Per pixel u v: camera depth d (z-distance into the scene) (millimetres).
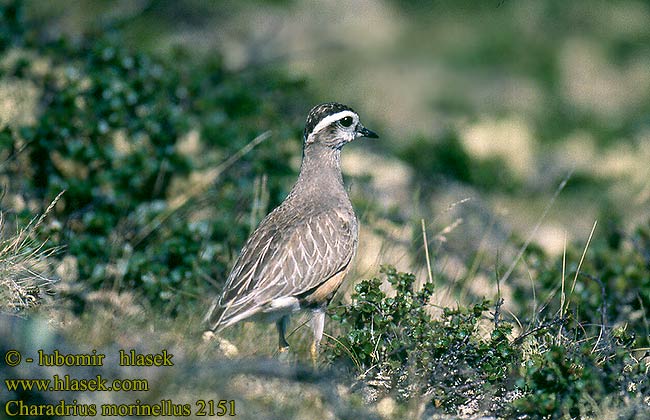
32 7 32188
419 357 16375
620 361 15930
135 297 19078
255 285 17422
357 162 33188
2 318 13797
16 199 21438
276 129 25625
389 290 20062
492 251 24984
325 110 19375
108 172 22062
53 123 21969
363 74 47438
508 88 49469
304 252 17938
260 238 18062
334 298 19453
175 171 23266
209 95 26188
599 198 37094
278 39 46906
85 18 35219
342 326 18281
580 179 38250
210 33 45125
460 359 16469
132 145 23234
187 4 45625
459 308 17141
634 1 55438
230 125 25328
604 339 17203
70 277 19047
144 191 22969
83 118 22766
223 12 46469
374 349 16734
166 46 39250
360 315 17500
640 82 51125
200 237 20984
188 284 20000
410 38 50312
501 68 50188
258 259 17656
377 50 48656
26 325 13805
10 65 24391
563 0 54094
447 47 49812
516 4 53031
